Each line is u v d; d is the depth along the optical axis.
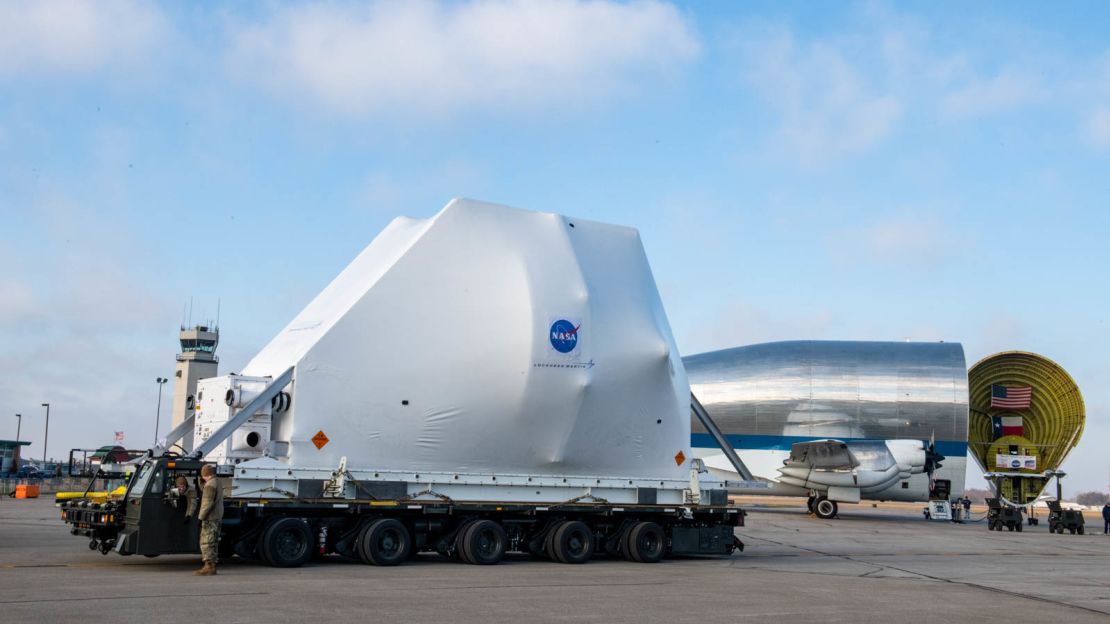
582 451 19.58
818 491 45.47
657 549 19.84
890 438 46.38
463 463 18.34
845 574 18.50
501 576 15.87
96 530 16.33
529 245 19.61
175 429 18.16
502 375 18.52
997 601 14.66
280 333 19.36
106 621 9.99
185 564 16.45
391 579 14.84
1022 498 51.06
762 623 11.45
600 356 19.72
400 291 18.11
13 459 79.25
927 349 47.91
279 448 16.94
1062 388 52.09
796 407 46.66
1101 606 14.44
